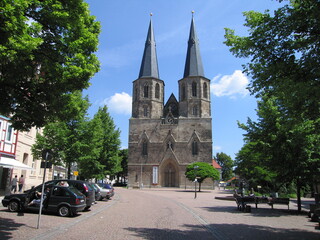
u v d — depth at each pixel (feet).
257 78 31.58
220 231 35.45
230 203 81.10
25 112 32.04
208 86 214.48
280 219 47.65
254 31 30.22
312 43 27.17
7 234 29.01
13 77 27.68
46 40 31.01
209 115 209.56
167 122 207.21
